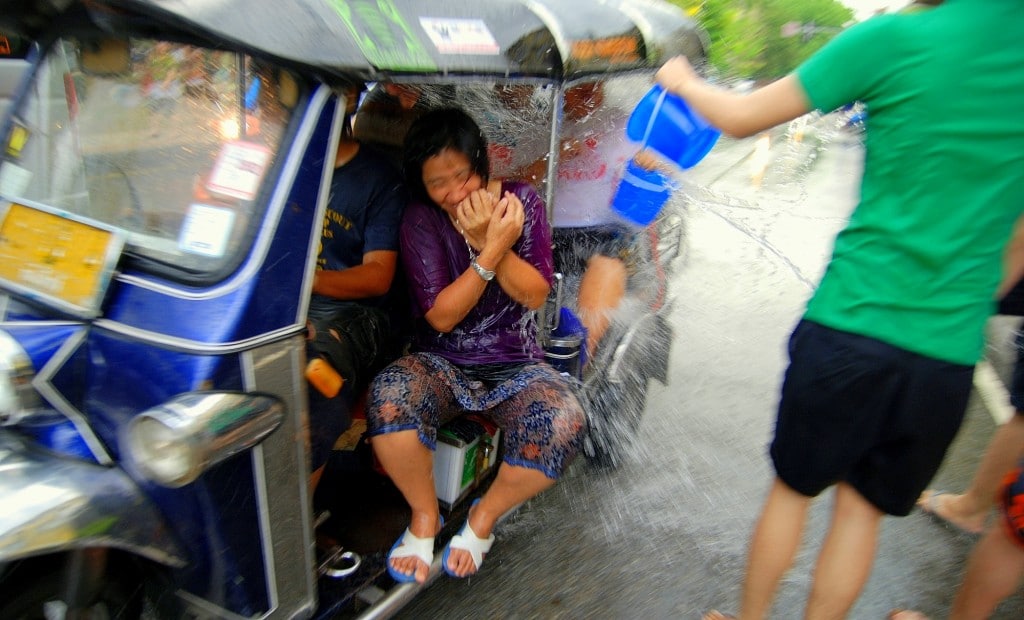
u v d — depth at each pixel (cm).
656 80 207
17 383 140
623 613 237
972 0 151
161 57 160
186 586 163
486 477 245
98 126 167
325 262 232
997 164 153
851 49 161
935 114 153
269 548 165
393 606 198
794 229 525
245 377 148
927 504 294
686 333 446
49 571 147
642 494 301
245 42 142
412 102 249
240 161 157
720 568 260
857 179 200
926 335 163
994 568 207
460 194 207
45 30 169
